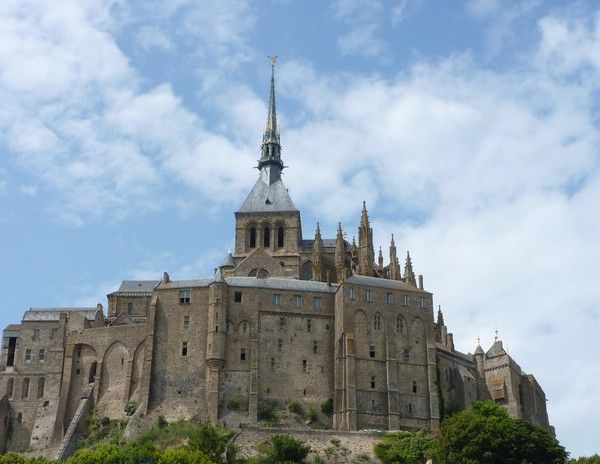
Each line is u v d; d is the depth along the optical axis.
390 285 181.12
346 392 168.50
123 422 171.12
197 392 170.25
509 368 186.00
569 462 132.50
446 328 198.50
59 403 180.38
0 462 133.25
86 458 134.12
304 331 177.00
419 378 174.25
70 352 184.88
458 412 158.62
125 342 181.62
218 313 174.00
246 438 155.88
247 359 173.12
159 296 178.62
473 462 132.25
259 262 196.75
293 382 172.75
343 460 152.12
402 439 155.75
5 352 195.38
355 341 173.00
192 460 135.12
